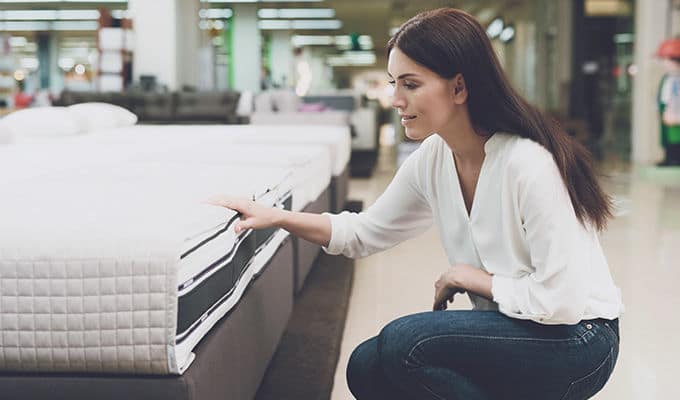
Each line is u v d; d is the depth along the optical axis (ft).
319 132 15.65
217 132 15.62
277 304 6.21
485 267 4.65
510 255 4.43
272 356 6.33
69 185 5.61
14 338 3.48
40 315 3.46
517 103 4.36
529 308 4.22
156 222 3.77
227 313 4.51
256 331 5.14
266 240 5.93
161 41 30.94
